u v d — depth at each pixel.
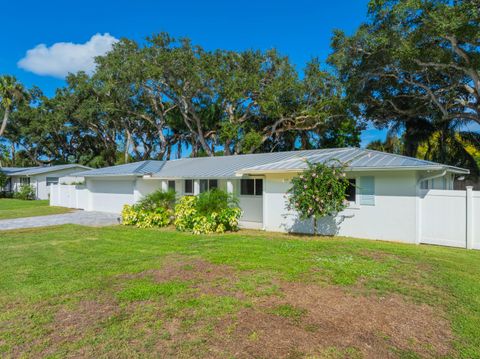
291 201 10.99
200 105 33.78
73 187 23.69
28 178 34.19
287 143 34.91
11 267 6.82
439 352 3.49
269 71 30.86
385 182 10.35
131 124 41.47
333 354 3.42
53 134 45.03
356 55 20.38
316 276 5.87
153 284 5.55
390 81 21.78
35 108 41.12
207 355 3.41
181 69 29.09
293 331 3.89
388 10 17.09
